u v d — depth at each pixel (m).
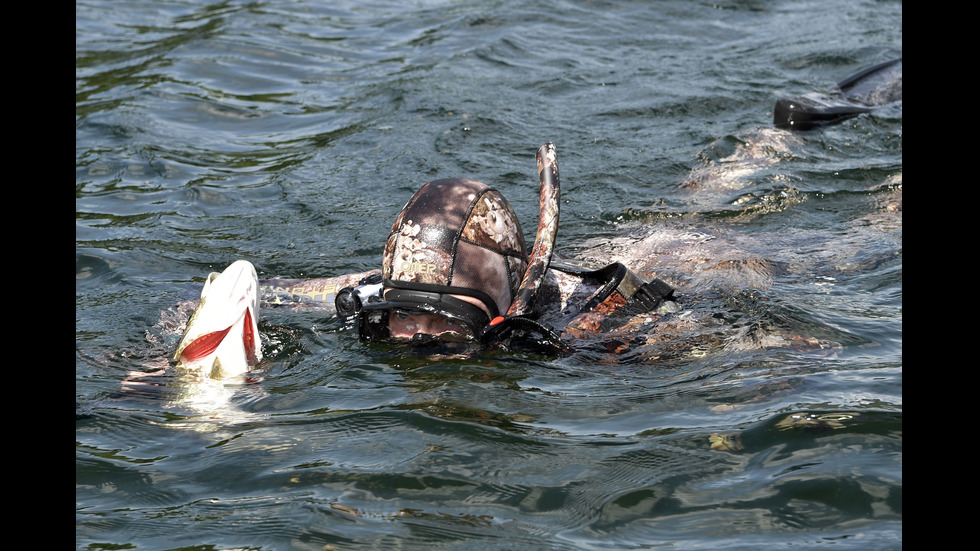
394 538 1.93
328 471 2.21
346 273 3.87
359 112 6.29
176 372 2.81
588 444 2.31
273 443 2.36
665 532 1.94
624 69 7.16
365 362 2.86
